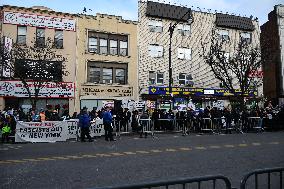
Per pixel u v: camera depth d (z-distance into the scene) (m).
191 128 20.12
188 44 30.66
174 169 7.98
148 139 15.60
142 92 27.89
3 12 24.78
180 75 29.95
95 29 27.39
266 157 9.79
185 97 28.91
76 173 7.60
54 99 25.23
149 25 29.50
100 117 19.84
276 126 20.83
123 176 7.25
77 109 25.83
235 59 26.17
